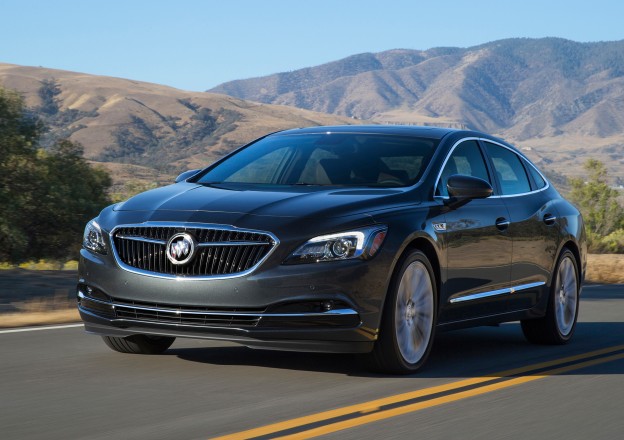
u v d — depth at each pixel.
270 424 5.47
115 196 43.31
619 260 26.84
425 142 8.49
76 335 9.23
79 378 6.90
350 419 5.66
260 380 6.93
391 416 5.78
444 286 7.80
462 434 5.35
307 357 8.02
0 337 9.04
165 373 7.15
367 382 6.98
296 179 8.10
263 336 6.79
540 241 9.33
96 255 7.34
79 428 5.30
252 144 9.00
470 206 8.23
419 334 7.50
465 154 8.72
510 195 9.11
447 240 7.77
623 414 6.09
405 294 7.28
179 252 6.89
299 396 6.36
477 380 7.23
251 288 6.75
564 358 8.65
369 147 8.41
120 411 5.77
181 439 5.06
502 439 5.27
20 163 37.09
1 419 5.52
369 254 6.91
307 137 8.80
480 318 8.48
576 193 80.69
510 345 9.59
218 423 5.47
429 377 7.31
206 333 6.89
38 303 11.91
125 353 8.10
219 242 6.85
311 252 6.79
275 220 6.89
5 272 15.73
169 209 7.20
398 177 7.98
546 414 6.02
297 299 6.73
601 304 14.37
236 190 7.66
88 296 7.39
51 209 37.41
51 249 38.62
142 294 7.01
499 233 8.56
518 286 8.97
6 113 37.31
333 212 7.02
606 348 9.51
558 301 9.74
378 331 7.05
